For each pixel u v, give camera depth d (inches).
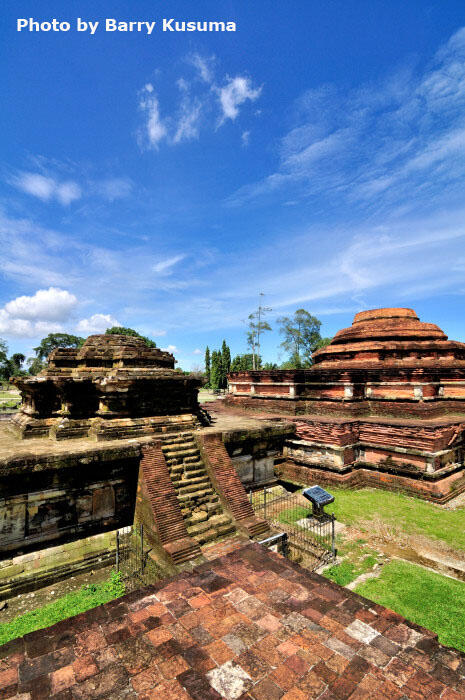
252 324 2316.7
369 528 427.5
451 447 578.6
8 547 329.4
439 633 246.1
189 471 431.2
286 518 453.4
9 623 264.5
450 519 456.1
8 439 468.8
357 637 178.7
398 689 147.8
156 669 160.1
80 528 368.5
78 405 492.4
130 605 206.7
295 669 158.6
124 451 390.9
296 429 616.4
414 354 772.6
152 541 348.2
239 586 224.7
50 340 2903.5
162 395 511.5
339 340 874.1
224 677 154.9
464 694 145.7
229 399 966.4
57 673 158.9
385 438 590.9
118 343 574.6
